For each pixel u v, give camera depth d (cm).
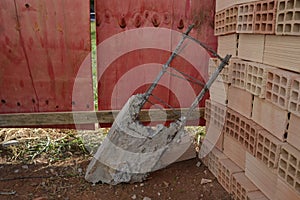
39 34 206
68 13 205
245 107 168
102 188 189
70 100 223
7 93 215
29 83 215
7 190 183
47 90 219
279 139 138
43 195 180
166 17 217
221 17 193
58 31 207
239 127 174
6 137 248
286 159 132
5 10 199
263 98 147
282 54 135
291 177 129
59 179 197
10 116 219
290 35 127
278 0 131
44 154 228
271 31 137
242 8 163
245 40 167
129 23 214
